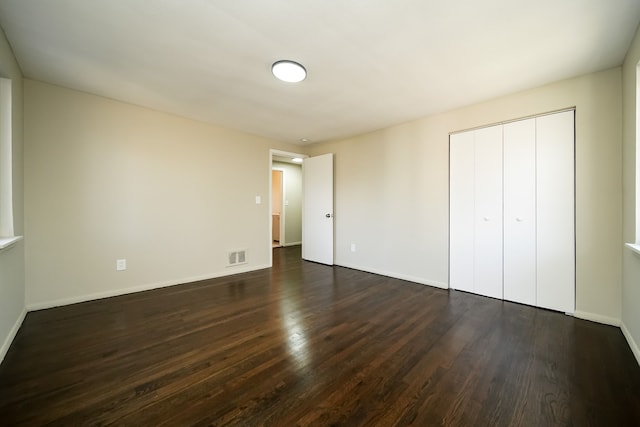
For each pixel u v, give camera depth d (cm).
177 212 354
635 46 187
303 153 516
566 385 155
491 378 161
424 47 201
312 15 167
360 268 438
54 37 190
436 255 347
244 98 293
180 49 204
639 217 192
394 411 135
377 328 228
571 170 251
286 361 178
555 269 261
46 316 247
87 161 287
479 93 280
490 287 304
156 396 145
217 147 392
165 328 226
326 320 244
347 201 456
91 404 138
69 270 278
